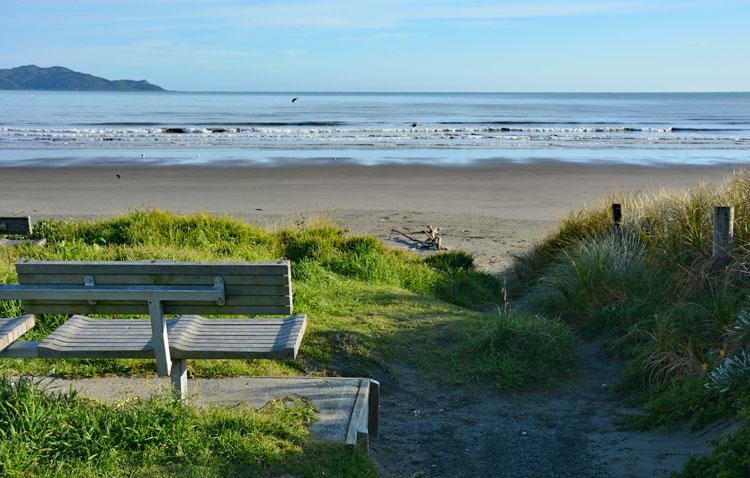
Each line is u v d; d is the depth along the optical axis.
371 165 27.78
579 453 4.52
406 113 84.12
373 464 4.02
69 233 10.88
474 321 7.04
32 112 81.38
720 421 4.42
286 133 45.72
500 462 4.41
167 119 66.31
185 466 3.37
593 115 80.81
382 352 6.11
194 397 4.54
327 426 4.09
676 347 5.72
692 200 8.39
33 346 4.07
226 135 43.56
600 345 6.72
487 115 79.44
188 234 10.82
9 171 25.48
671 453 4.29
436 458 4.46
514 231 15.41
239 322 4.54
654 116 78.88
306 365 5.73
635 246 8.34
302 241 11.09
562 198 20.22
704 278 6.73
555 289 8.32
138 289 4.05
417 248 13.60
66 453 3.37
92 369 5.05
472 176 24.77
